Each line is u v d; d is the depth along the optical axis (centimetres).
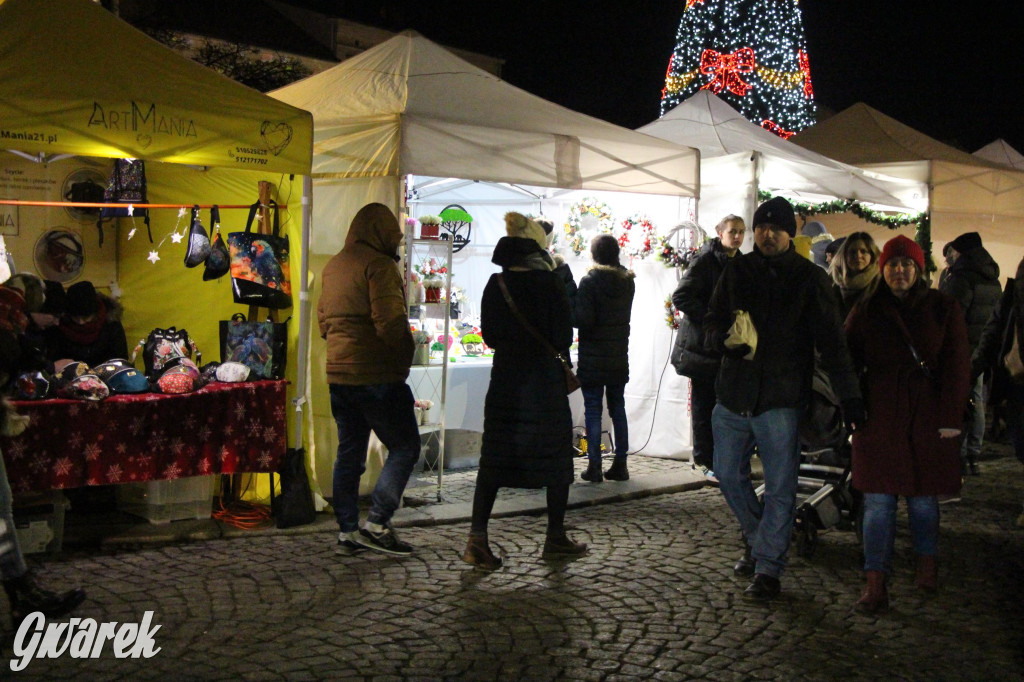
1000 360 521
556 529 511
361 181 601
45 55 444
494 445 493
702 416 661
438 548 523
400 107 588
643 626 411
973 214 1049
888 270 441
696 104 922
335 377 498
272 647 377
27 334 493
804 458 574
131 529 535
